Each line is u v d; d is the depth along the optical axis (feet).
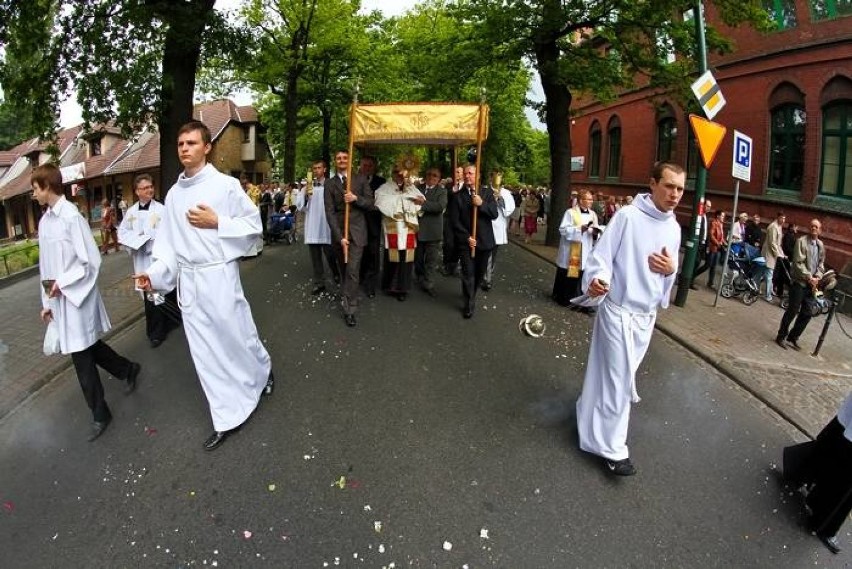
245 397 13.85
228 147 113.80
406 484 11.85
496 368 18.04
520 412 15.11
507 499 11.52
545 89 48.26
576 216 26.00
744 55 49.75
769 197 47.67
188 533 10.42
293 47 69.00
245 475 12.07
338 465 12.45
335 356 18.57
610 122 77.71
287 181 71.87
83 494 11.62
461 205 22.84
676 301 30.50
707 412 16.34
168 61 31.48
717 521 11.36
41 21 31.78
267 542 10.19
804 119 44.88
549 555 10.13
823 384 19.52
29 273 40.19
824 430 11.75
